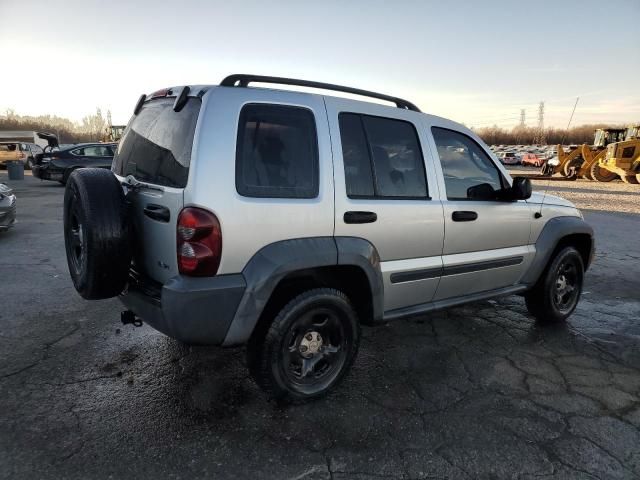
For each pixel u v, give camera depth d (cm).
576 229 447
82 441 255
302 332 293
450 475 241
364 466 245
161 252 268
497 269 397
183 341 257
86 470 233
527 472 245
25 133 4184
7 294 496
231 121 261
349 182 303
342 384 330
